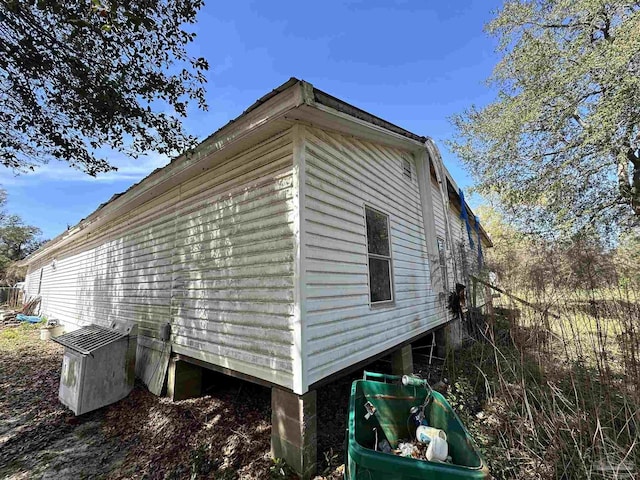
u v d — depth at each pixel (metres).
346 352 3.46
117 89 3.53
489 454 2.86
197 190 4.48
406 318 5.09
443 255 7.31
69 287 10.06
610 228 8.91
